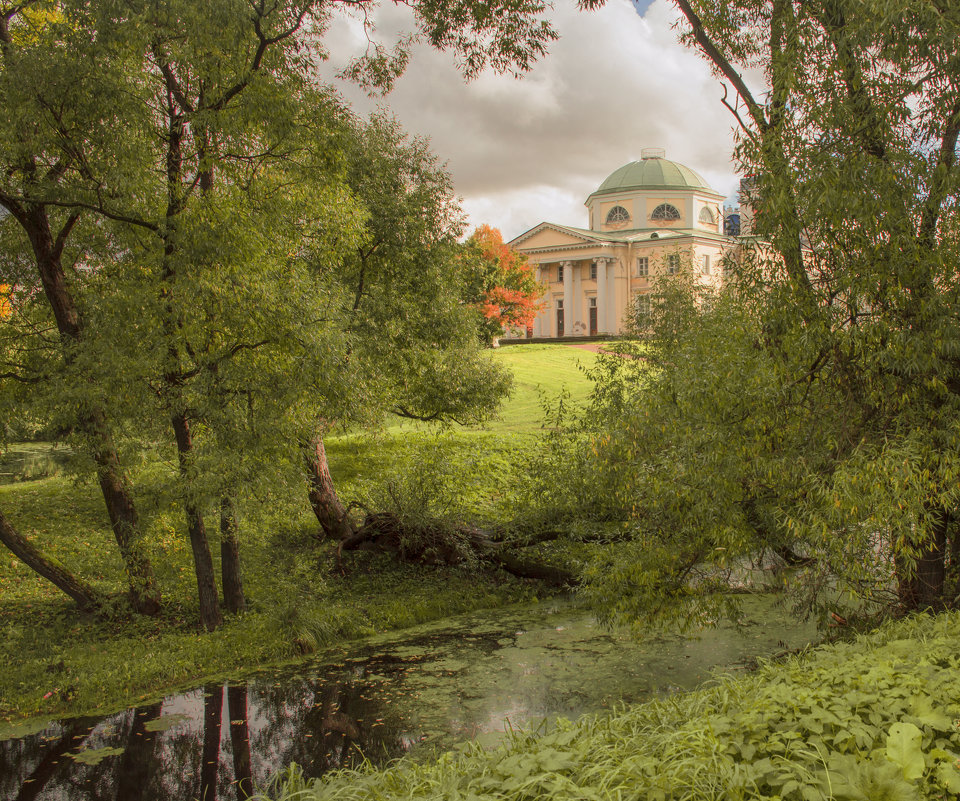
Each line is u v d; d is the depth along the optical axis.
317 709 9.94
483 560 17.06
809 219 8.07
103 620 13.55
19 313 14.38
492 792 3.97
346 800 4.20
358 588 16.05
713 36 10.20
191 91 12.52
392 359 18.39
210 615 13.22
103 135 11.45
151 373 11.70
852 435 8.40
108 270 14.19
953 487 7.44
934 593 8.56
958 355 7.96
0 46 11.55
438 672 11.20
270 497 13.01
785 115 8.37
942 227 8.11
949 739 3.94
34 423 12.83
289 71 12.56
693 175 82.44
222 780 8.02
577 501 15.95
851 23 7.98
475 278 21.20
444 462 19.19
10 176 12.14
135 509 13.90
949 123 8.36
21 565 15.88
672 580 10.32
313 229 14.02
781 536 9.66
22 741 9.25
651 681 10.09
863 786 3.37
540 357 47.97
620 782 3.79
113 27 10.83
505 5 12.70
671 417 9.80
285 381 12.19
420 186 17.70
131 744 9.05
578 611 14.52
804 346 8.31
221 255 11.33
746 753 3.82
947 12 7.84
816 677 5.23
